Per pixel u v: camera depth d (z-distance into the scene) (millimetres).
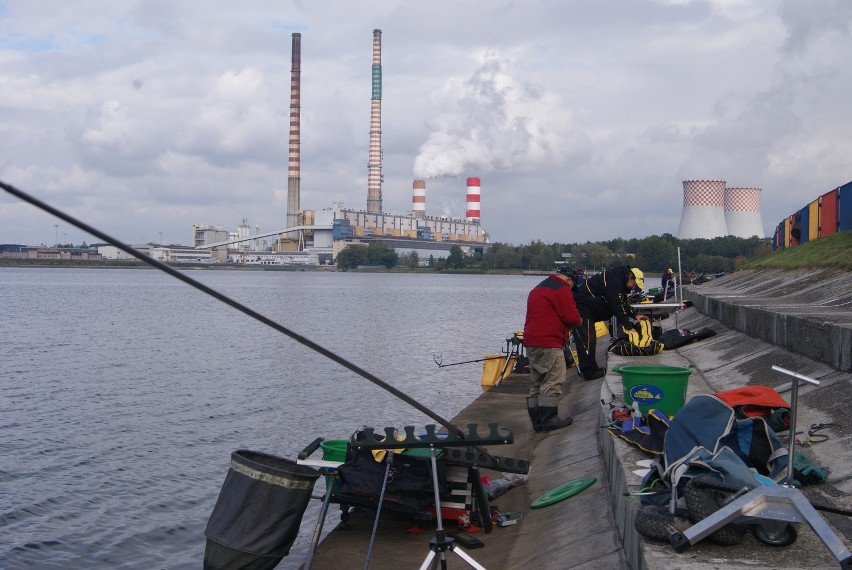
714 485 4238
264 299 83812
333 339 38812
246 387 22906
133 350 33438
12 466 14047
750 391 5496
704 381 10031
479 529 6906
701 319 17703
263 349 33688
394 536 6828
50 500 12195
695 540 4051
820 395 7453
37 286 122000
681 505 4504
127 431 16938
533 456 9484
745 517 4148
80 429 17125
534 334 10094
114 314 58531
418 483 6309
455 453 6543
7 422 17859
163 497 12414
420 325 48188
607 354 13023
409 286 137375
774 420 5504
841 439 6047
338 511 11297
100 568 9836
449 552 6445
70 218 3461
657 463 4965
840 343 7914
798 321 9359
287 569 9312
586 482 7285
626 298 12633
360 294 98938
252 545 5562
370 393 21469
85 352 32688
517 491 8156
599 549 5613
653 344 12664
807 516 3873
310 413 18844
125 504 12055
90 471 13781
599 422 8562
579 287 12938
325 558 6340
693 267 93812
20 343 36469
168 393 21969
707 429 4820
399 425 17234
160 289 114500
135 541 10648
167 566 9953
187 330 44125
